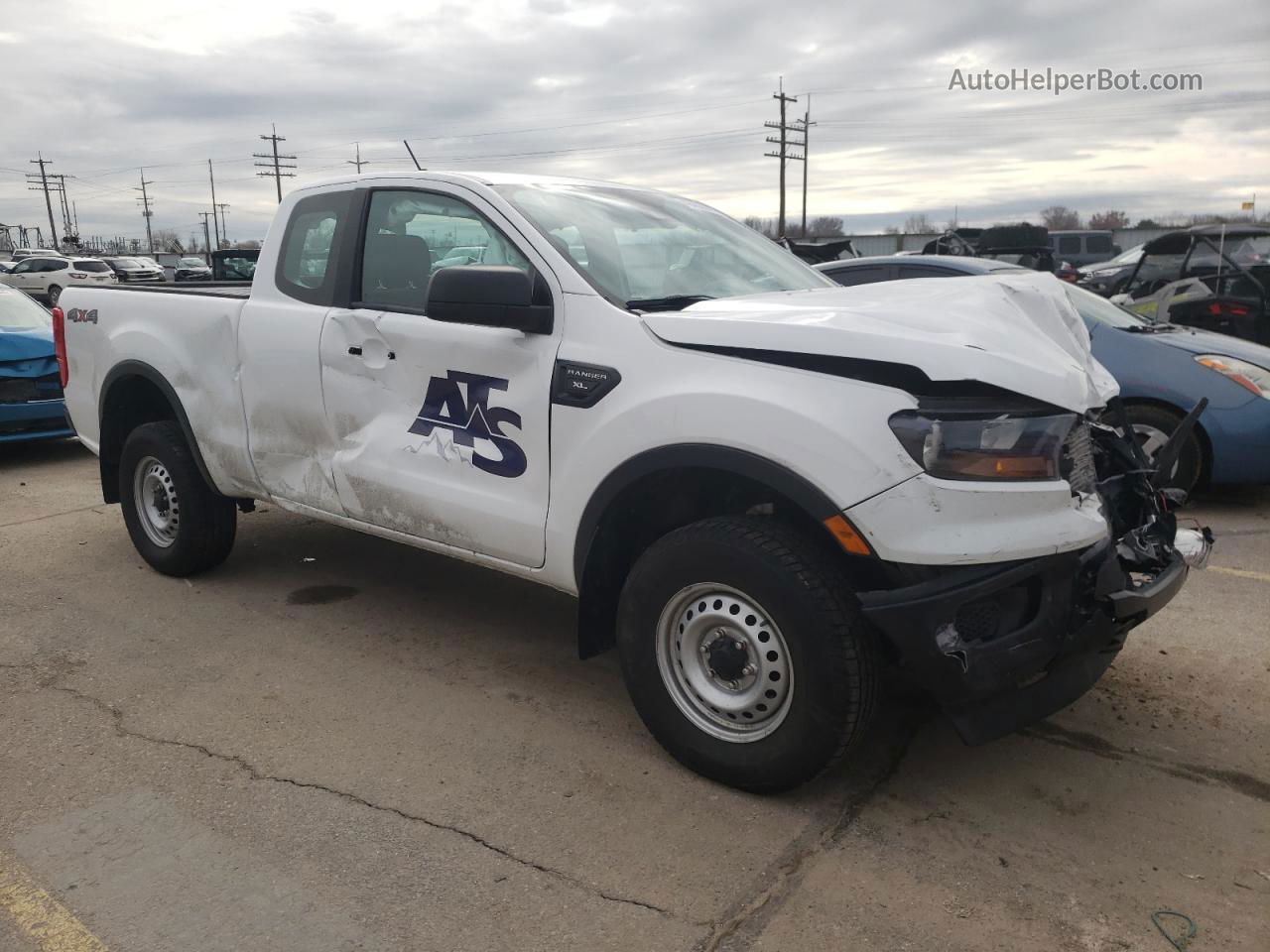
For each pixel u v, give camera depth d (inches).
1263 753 132.1
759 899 102.0
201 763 129.1
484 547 140.6
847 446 105.3
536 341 131.4
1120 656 162.4
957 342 105.7
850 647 108.3
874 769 127.7
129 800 120.0
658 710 125.5
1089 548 116.0
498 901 101.7
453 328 140.5
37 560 214.4
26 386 308.3
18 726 138.7
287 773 126.7
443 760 130.3
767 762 115.7
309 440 163.9
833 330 108.2
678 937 96.6
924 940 96.0
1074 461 116.6
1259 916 99.4
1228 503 260.8
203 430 181.6
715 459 112.7
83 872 106.2
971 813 117.8
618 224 148.0
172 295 189.6
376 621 179.5
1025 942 95.7
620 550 131.6
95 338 202.8
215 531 195.5
